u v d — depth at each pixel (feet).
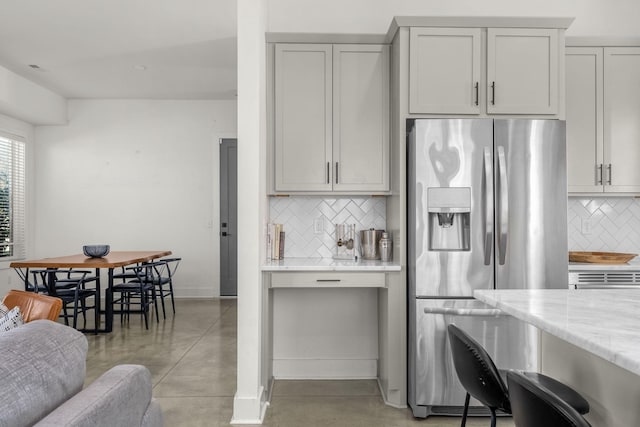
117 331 15.28
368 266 9.43
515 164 8.90
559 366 5.64
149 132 21.13
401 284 9.48
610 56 10.82
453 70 9.62
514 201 8.87
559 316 4.28
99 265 13.88
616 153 10.83
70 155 20.99
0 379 2.87
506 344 8.76
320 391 10.27
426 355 8.84
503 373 8.59
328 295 11.21
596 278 9.98
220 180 21.27
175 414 8.84
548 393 3.13
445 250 8.95
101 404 3.40
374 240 10.85
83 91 19.74
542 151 8.92
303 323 11.21
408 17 9.45
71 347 3.64
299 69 10.41
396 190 9.97
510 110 9.62
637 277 10.00
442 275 8.87
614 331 3.68
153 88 19.40
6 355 3.07
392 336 9.47
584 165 10.83
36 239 20.92
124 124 21.09
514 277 8.84
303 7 11.39
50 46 14.82
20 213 20.13
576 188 10.85
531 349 8.73
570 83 10.83
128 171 21.09
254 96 8.67
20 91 17.61
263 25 9.85
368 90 10.44
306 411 9.12
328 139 10.41
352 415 8.96
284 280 9.46
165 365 11.78
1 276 18.95
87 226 21.02
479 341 8.79
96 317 14.97
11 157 19.60
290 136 10.42
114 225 21.09
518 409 3.51
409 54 9.62
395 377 9.45
